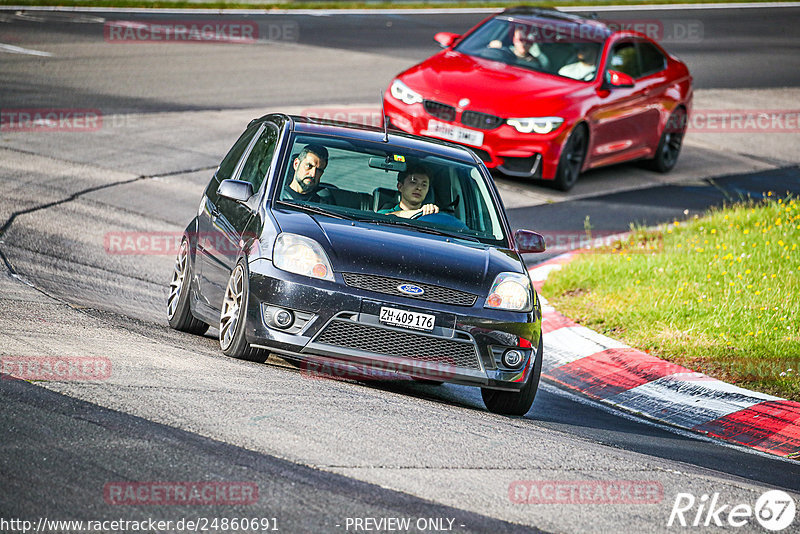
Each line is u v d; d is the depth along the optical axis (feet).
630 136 184.14
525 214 157.58
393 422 68.49
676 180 190.70
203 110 199.52
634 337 109.40
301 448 59.82
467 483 58.23
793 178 196.95
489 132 166.09
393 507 52.95
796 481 75.00
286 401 69.10
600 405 93.56
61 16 285.64
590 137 173.58
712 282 121.49
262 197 84.58
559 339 109.70
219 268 86.69
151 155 168.35
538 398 92.48
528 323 80.48
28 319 83.30
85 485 51.01
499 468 62.08
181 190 152.76
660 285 122.21
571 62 179.42
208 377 72.54
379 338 76.95
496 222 89.30
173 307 95.86
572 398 94.58
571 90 172.04
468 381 78.43
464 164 92.58
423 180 88.53
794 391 96.22
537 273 131.85
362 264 77.82
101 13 298.56
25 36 252.01
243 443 59.31
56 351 74.02
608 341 108.17
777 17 409.49
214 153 172.96
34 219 129.29
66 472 52.19
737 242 136.36
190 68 236.02
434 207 87.61
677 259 130.93
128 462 54.44
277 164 86.89
